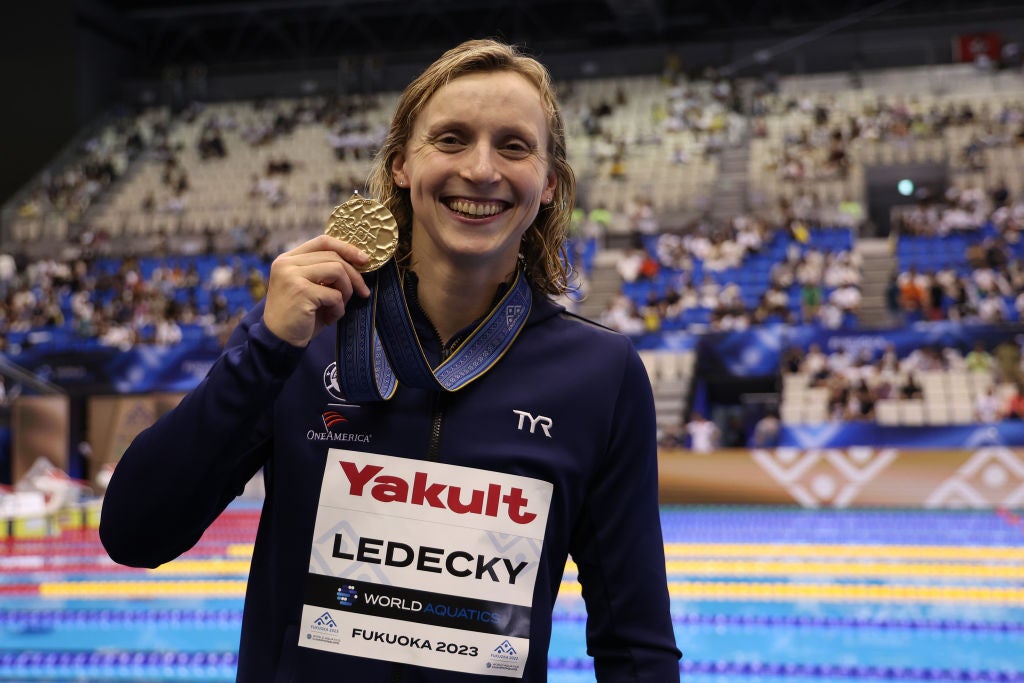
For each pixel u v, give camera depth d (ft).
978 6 75.77
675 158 69.31
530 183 4.74
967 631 20.01
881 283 53.47
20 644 19.16
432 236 4.79
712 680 16.44
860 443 41.16
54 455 45.98
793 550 30.32
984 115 67.72
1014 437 39.60
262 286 56.03
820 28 76.48
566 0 80.94
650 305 50.26
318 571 4.61
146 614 21.61
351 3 81.46
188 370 48.70
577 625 20.65
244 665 4.69
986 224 56.03
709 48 78.54
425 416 4.72
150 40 87.81
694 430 43.47
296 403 4.76
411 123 5.00
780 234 57.16
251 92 84.17
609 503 4.96
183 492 4.38
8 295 58.90
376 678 4.53
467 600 4.59
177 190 72.38
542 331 5.01
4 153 78.33
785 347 45.03
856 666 16.88
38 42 78.54
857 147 67.10
